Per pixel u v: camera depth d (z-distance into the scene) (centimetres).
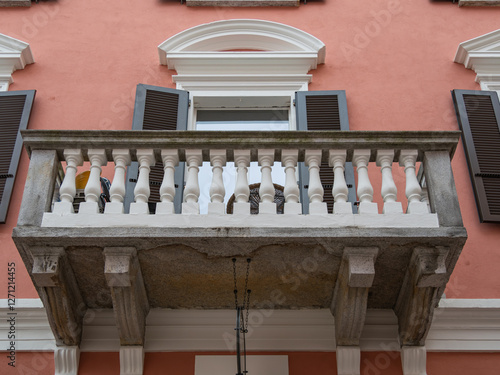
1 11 1020
